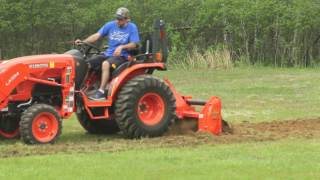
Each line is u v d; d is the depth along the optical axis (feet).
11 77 88.48
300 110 137.18
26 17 239.91
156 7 268.62
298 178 65.98
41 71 91.15
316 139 93.15
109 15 254.68
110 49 98.84
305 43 264.72
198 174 67.72
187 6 272.51
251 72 232.12
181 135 99.30
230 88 182.60
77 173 67.87
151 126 96.99
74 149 84.38
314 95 165.37
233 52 266.57
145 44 101.04
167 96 99.09
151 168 70.54
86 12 250.98
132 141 92.48
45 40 254.06
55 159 75.61
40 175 66.90
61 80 92.94
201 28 269.85
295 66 260.21
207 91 176.14
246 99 158.51
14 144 88.99
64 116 93.09
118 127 105.19
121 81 95.25
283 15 260.01
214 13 266.77
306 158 76.59
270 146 85.61
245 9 262.47
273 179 65.57
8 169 69.77
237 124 113.29
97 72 98.12
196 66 252.62
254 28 265.54
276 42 265.54
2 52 248.93
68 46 254.27
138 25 264.93
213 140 92.17
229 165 72.13
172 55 258.78
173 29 264.52
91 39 99.50
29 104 91.71
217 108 99.60
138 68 97.66
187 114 101.40
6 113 90.84
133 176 66.59
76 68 94.27
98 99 94.48
